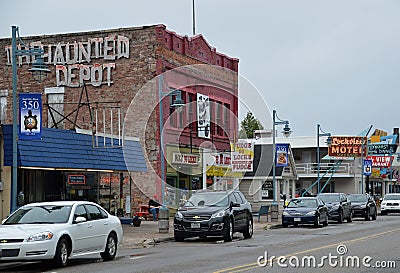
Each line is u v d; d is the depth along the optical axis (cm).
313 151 7450
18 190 2839
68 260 1805
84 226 1792
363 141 6322
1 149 2630
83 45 3881
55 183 3066
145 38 3772
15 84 2181
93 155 3033
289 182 6012
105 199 3406
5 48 3962
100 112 3803
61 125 3850
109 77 3812
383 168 7512
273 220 3962
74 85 3866
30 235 1638
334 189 7212
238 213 2677
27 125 2195
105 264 1791
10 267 1744
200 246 2381
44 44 3934
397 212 5469
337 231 3158
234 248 2256
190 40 4066
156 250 2233
